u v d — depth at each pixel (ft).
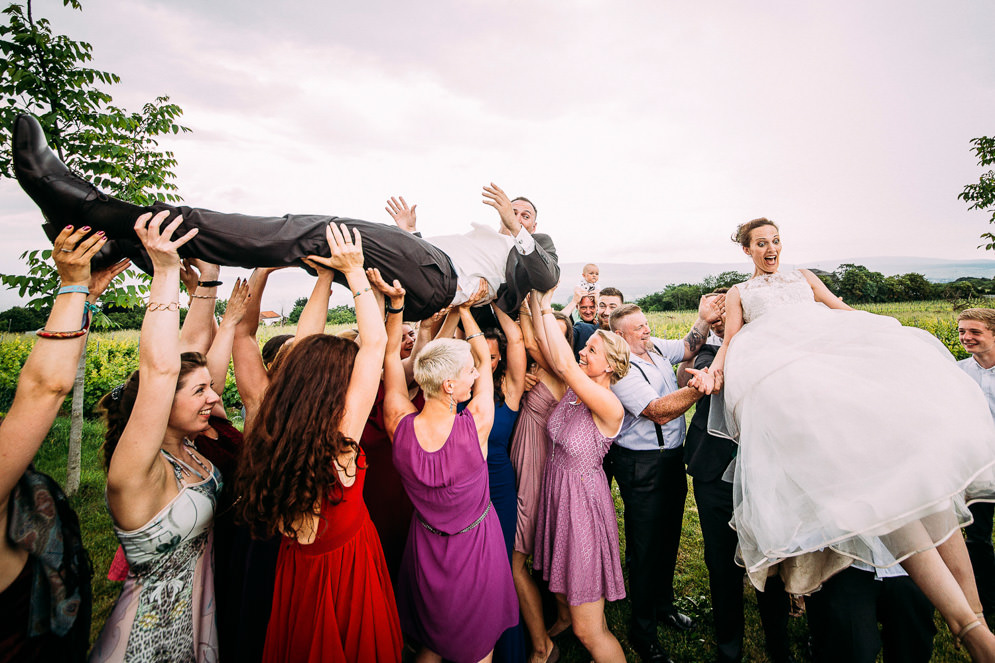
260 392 7.32
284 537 5.80
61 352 4.47
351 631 5.60
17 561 4.53
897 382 6.41
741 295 9.48
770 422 6.81
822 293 9.45
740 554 7.46
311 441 5.33
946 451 5.68
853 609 6.52
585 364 8.36
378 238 6.59
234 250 6.06
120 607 5.23
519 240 7.64
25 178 5.68
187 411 5.83
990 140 25.89
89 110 15.17
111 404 6.11
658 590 10.11
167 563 5.41
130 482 4.94
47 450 22.56
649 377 9.95
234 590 6.54
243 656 6.20
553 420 8.54
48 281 14.39
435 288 7.09
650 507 8.80
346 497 5.65
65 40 14.57
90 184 6.02
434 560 6.70
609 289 15.64
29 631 4.58
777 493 6.51
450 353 6.43
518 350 8.49
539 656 8.70
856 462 5.94
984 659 5.53
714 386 8.27
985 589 9.75
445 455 6.41
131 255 6.02
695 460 8.97
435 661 7.23
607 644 7.65
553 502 8.21
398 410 6.88
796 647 9.28
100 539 13.87
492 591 6.77
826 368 6.84
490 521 7.06
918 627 6.84
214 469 6.50
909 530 5.98
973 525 9.84
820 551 6.77
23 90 13.93
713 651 9.30
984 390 11.25
